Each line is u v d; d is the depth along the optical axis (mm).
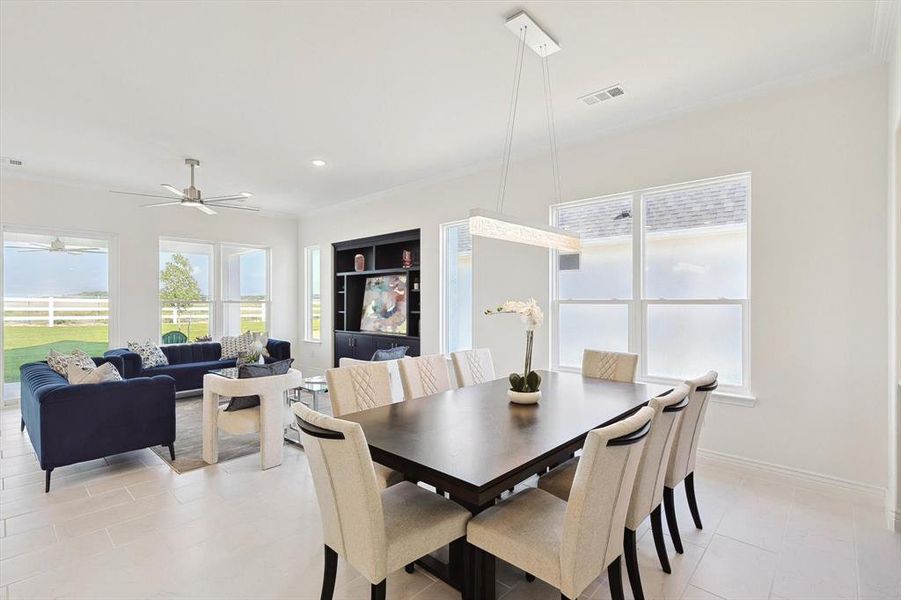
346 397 2738
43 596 1977
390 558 1631
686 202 3738
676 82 3213
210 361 6535
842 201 2979
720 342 3566
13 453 3846
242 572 2162
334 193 6512
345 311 7191
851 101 2943
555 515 1795
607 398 2750
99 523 2627
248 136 4199
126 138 4219
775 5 2375
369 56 2836
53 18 2416
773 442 3234
